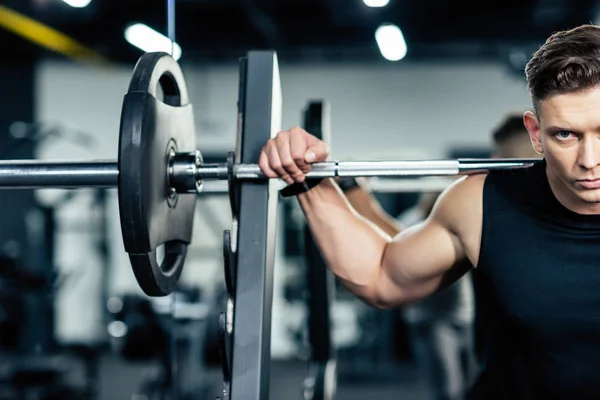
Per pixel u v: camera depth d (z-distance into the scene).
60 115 7.98
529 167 1.23
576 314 1.21
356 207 1.66
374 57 7.92
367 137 7.98
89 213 7.15
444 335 3.35
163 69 1.16
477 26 6.50
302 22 6.62
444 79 7.95
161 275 1.19
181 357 4.45
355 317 6.95
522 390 1.30
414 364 6.71
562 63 1.05
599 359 1.22
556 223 1.21
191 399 4.36
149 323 4.51
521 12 6.39
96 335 6.94
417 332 3.51
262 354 1.09
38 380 4.82
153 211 1.10
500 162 1.21
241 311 1.10
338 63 7.97
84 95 7.99
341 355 6.82
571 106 1.05
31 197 7.57
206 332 4.77
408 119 7.96
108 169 1.17
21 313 5.38
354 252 1.37
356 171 1.17
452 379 3.33
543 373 1.26
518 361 1.29
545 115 1.09
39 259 6.45
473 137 7.95
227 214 7.49
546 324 1.22
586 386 1.24
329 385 2.30
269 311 1.14
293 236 7.03
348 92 7.99
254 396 1.08
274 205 1.21
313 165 1.17
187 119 1.30
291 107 8.00
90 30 6.77
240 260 1.12
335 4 6.34
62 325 7.56
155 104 1.10
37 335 5.45
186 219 1.32
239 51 7.68
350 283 1.40
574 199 1.17
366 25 6.59
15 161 1.19
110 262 7.29
